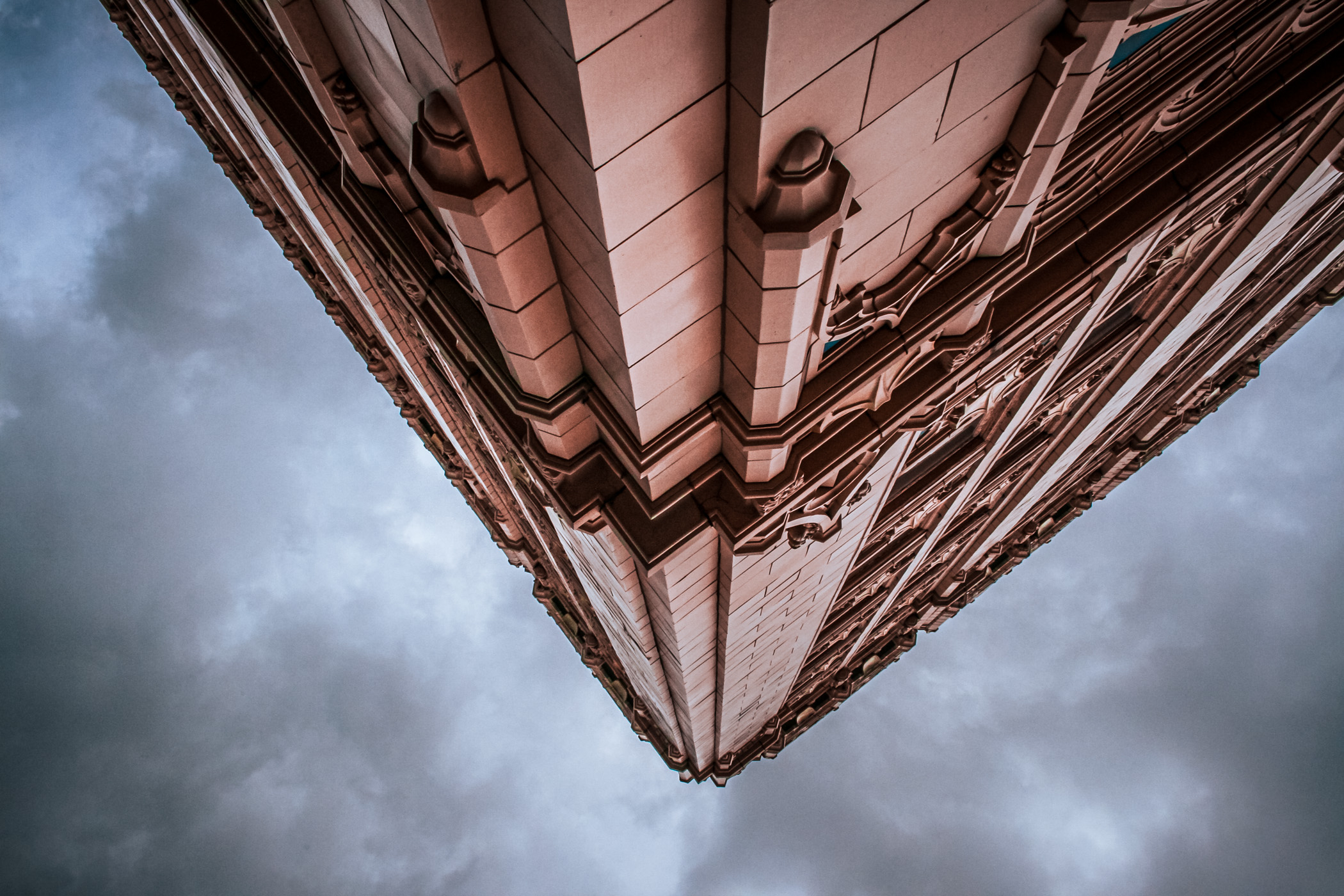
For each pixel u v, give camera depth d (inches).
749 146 283.0
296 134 517.7
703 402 457.4
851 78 271.4
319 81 365.7
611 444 498.6
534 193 325.4
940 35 275.4
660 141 277.7
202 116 828.0
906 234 384.5
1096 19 285.3
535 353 409.7
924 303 449.4
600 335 382.6
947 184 366.6
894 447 641.0
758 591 746.2
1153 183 494.6
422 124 287.9
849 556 935.0
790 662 1347.2
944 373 532.4
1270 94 485.4
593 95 244.4
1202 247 755.4
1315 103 505.0
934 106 310.0
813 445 508.7
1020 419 954.7
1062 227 495.8
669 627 744.3
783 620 968.9
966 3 268.4
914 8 257.1
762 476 496.7
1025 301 517.0
